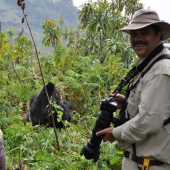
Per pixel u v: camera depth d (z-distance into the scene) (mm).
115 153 3631
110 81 6113
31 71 6734
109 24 8281
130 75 2531
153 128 2252
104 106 2561
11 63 6586
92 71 6156
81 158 3344
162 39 2480
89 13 8406
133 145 2430
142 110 2266
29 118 4910
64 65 6777
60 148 4059
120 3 8508
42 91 4711
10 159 3547
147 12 2402
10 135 3848
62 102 5039
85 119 5230
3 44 6305
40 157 3541
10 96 5422
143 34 2398
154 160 2354
